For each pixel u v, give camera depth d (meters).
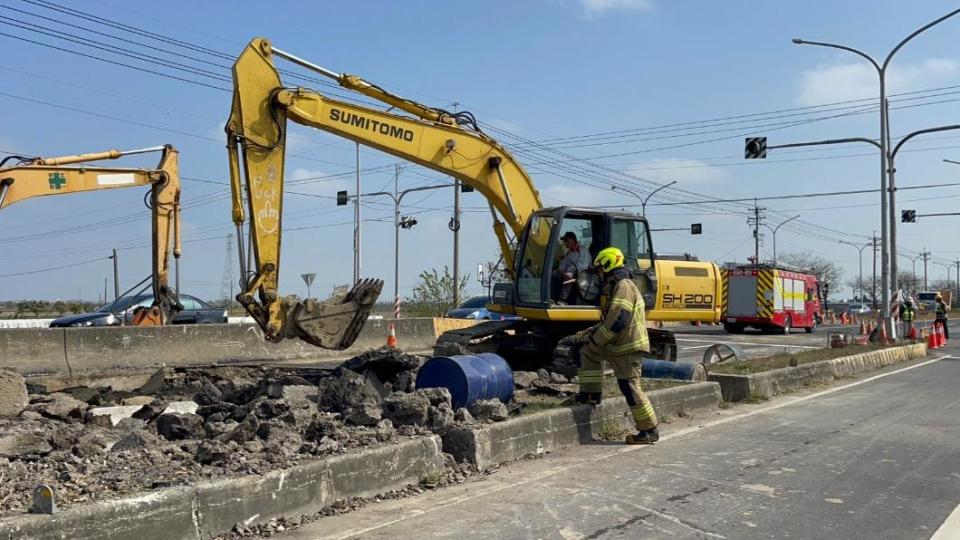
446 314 30.62
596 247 14.16
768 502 6.47
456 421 7.81
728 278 37.28
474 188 13.79
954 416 10.90
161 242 18.16
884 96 24.77
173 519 5.01
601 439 8.96
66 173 16.91
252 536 5.39
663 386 11.38
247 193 10.65
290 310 10.31
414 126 12.83
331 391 8.85
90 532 4.61
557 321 13.74
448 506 6.23
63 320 20.34
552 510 6.16
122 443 7.03
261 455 6.30
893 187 26.48
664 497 6.57
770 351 24.86
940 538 5.64
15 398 9.10
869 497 6.66
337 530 5.59
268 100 10.90
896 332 25.66
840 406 11.85
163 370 13.94
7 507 4.79
